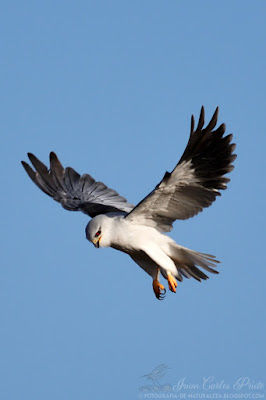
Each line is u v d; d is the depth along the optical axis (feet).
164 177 42.06
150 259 46.06
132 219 44.60
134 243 44.16
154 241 44.39
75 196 52.70
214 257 44.65
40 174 52.06
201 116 40.63
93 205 51.80
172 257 45.37
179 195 43.60
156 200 43.68
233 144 41.68
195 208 44.21
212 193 43.50
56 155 51.80
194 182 42.86
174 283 43.98
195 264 45.37
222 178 42.78
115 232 44.29
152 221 45.01
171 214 44.62
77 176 53.47
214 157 41.98
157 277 46.52
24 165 51.78
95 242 44.37
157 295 46.60
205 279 46.14
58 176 52.70
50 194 52.29
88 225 44.93
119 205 52.60
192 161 41.93
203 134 41.11
